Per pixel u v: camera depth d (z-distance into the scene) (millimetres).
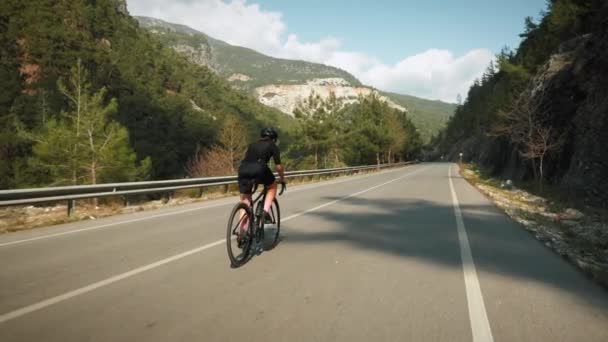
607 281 4375
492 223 8703
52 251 5891
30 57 79312
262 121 147375
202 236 7094
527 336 3076
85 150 18703
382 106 63969
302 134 41188
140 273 4711
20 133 19469
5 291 4039
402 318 3393
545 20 38906
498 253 5875
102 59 88312
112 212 10523
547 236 7742
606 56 16891
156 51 144625
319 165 44125
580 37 23328
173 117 83062
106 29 121312
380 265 5129
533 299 3918
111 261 5289
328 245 6340
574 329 3219
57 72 76250
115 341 2896
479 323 3309
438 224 8406
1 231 7652
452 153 128625
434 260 5414
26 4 88625
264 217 5922
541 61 35031
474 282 4441
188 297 3873
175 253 5770
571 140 18453
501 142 34156
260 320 3311
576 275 4766
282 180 6184
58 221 8875
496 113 35812
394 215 9727
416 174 34750
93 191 10422
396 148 66625
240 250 5996
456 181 24422
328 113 40938
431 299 3883
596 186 14273
